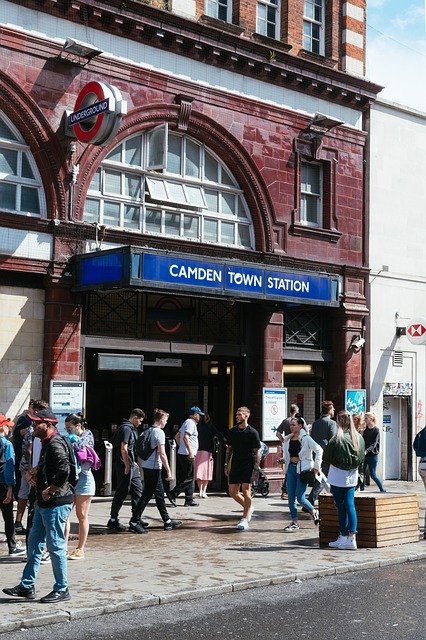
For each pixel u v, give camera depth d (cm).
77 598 835
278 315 1927
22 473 1224
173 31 1756
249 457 1341
